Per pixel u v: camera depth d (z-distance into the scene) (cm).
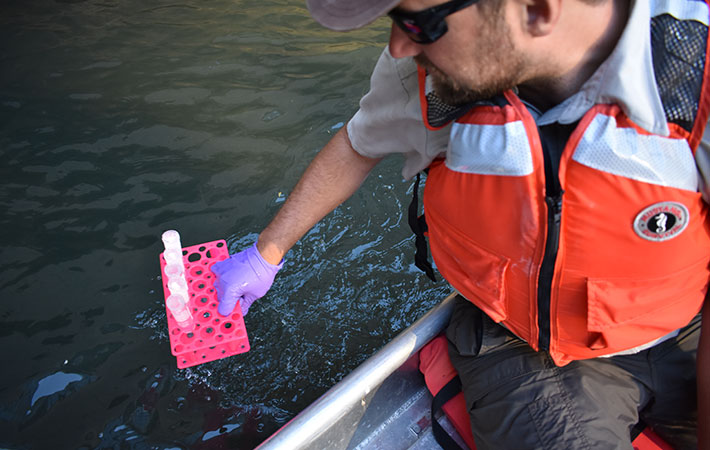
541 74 95
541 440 122
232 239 230
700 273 112
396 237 244
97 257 223
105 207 238
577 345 121
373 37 337
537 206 104
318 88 297
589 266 107
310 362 209
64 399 189
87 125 271
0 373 192
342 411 138
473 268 122
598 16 88
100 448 179
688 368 130
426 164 126
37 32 329
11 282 214
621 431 123
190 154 260
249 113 281
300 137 271
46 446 178
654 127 91
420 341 151
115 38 326
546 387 127
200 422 189
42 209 236
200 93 291
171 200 242
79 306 210
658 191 96
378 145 133
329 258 237
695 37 88
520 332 127
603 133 94
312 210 149
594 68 94
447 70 92
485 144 103
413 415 159
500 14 82
